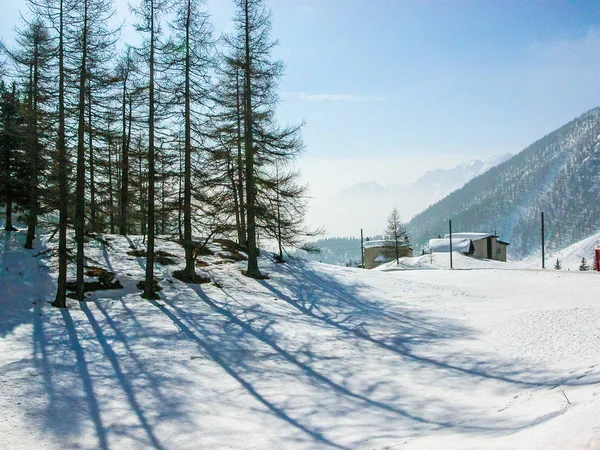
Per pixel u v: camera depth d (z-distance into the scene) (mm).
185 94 18656
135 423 7738
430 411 8148
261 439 7121
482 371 10422
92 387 9227
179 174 19141
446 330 14984
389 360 11734
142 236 27797
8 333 12258
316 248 25469
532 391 8438
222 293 18781
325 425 7668
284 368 11016
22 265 18312
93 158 16062
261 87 21641
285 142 21719
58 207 15492
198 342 12664
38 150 15883
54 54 15008
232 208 21391
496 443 5414
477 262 60969
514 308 18125
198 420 7918
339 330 14914
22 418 7625
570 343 11531
